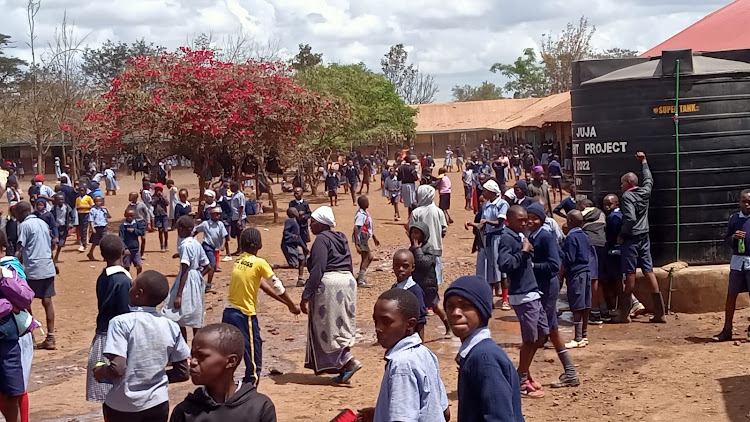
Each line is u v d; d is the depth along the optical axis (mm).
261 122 27484
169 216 26703
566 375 8766
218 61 28484
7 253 15141
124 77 27594
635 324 11953
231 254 21984
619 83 12602
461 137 78625
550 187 33344
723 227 12523
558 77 76438
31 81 50500
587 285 10617
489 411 3934
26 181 57156
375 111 50844
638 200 11820
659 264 12625
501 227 13156
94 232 20469
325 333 9266
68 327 13484
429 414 4176
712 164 12383
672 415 7648
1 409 6926
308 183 42312
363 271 15875
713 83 12281
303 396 8852
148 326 5551
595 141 12945
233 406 4000
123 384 5492
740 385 8406
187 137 27078
